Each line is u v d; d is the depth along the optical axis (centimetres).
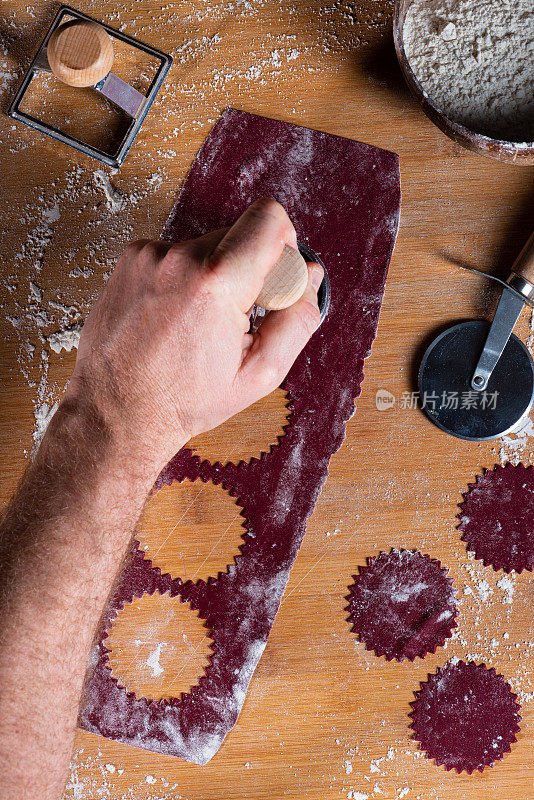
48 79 102
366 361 99
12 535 76
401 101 99
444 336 97
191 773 99
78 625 75
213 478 99
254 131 100
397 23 88
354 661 98
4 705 70
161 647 99
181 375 79
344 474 99
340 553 98
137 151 101
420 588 98
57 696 73
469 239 98
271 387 83
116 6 102
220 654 99
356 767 98
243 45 101
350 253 99
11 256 102
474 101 93
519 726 96
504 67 92
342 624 98
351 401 98
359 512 98
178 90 101
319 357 99
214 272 71
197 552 99
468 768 96
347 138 100
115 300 80
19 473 101
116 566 79
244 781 99
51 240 102
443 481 98
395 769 97
